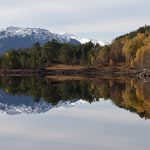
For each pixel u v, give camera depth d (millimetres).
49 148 31406
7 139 35438
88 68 193625
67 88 101938
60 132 38844
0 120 49281
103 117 49812
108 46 199625
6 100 81375
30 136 36906
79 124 44000
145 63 151500
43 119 49594
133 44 177375
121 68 180375
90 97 78875
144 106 61312
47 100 77625
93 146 31844
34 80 143250
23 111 60500
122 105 63406
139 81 124062
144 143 32594
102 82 120188
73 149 30875
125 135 36375
